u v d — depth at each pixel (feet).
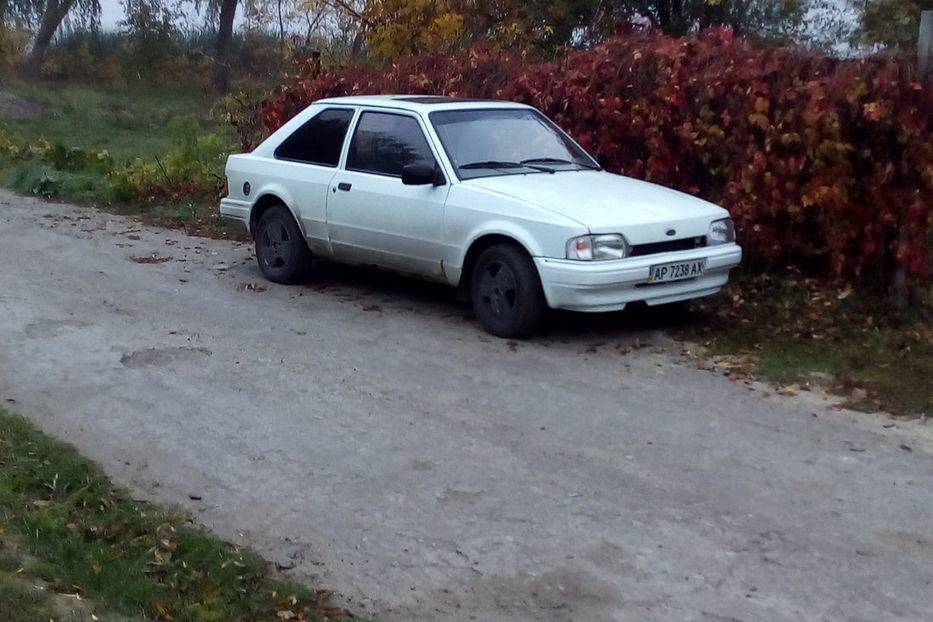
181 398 23.38
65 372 25.00
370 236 30.12
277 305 31.22
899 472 19.53
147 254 38.45
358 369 25.36
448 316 29.94
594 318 29.37
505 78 36.19
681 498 18.44
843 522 17.56
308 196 31.89
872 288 28.99
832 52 28.96
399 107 30.30
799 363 25.35
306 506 18.22
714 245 27.32
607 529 17.31
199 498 18.53
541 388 23.99
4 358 25.95
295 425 21.85
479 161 28.96
